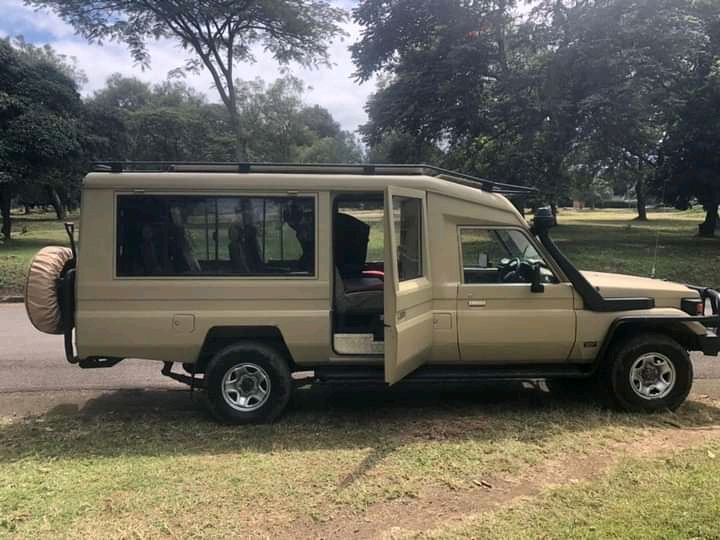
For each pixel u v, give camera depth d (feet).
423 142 90.63
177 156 177.88
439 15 80.18
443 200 18.83
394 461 14.99
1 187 89.92
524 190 21.11
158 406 20.53
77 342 17.85
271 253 18.25
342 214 19.98
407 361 17.07
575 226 126.31
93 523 11.88
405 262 17.76
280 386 18.28
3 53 87.25
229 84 93.91
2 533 11.51
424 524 11.76
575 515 11.82
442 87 79.15
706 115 79.30
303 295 18.25
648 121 78.54
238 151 96.78
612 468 14.20
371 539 11.23
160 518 12.09
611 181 121.90
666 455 14.98
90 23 87.10
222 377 18.15
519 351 19.15
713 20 78.23
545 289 18.98
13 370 25.54
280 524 11.85
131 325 17.87
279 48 94.58
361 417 18.81
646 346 18.84
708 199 92.58
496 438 16.62
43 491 13.37
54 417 19.27
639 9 69.97
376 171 18.80
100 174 17.93
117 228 17.85
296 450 15.99
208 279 18.04
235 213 18.11
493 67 82.33
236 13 86.69
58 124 86.48
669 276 55.11
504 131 82.53
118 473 14.38
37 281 18.22
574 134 78.59
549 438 16.57
